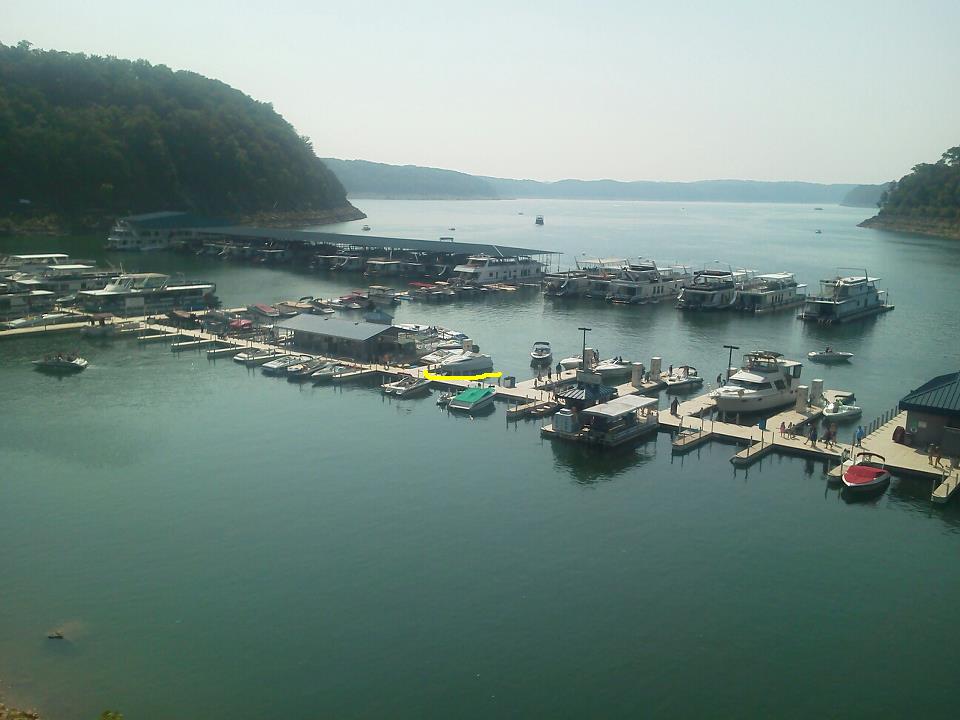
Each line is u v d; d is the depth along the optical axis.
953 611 54.06
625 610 53.47
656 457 81.69
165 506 67.88
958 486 71.56
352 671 46.84
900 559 60.97
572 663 47.88
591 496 71.81
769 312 176.75
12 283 157.88
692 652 49.16
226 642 49.34
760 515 68.25
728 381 99.56
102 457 78.62
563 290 192.00
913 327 159.62
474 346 124.94
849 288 169.50
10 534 62.22
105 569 57.41
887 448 80.25
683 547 62.34
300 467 77.38
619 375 115.75
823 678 46.97
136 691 44.88
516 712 43.69
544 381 107.00
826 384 113.25
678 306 179.12
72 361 110.94
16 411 92.44
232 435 86.06
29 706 43.44
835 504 70.56
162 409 94.50
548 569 58.59
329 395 102.12
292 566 58.34
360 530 64.25
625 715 43.62
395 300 178.12
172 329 136.50
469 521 66.25
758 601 54.84
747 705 44.59
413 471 76.94
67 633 49.88
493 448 83.75
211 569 57.72
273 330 130.00
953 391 79.88
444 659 48.06
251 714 43.28
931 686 46.47
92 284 168.88
